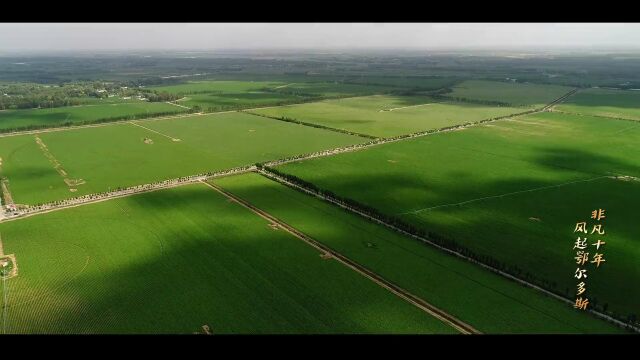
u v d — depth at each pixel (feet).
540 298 335.26
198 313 317.22
